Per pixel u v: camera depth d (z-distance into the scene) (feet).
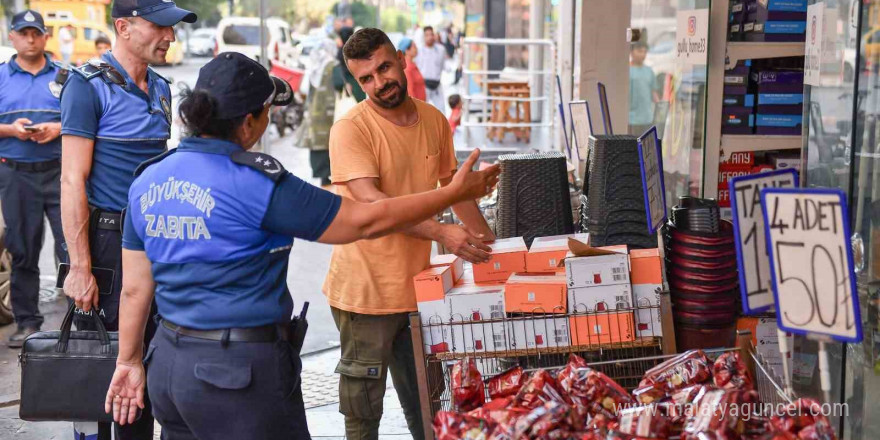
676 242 11.97
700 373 9.99
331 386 19.10
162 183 9.86
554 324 11.66
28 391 12.46
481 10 69.41
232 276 9.71
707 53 15.80
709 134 16.19
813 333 8.21
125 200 13.35
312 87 40.83
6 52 27.45
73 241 13.01
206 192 9.61
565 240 12.99
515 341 11.75
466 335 11.84
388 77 12.76
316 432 16.72
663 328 11.50
